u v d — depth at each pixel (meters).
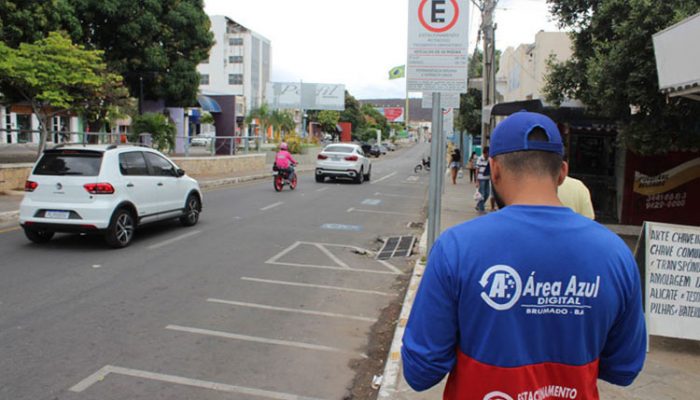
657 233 5.15
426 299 1.75
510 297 1.64
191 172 23.84
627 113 9.52
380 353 5.29
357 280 7.93
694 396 4.20
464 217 14.02
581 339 1.66
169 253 9.05
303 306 6.61
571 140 12.54
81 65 15.09
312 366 4.91
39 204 8.88
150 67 24.81
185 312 6.17
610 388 4.31
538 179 1.78
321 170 23.67
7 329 5.43
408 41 6.95
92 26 22.56
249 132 57.62
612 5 9.67
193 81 27.20
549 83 11.42
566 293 1.65
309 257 9.28
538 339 1.66
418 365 1.75
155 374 4.57
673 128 8.99
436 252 1.76
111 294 6.71
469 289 1.66
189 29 26.16
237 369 4.75
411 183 26.91
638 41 8.38
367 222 13.34
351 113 90.31
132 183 9.48
